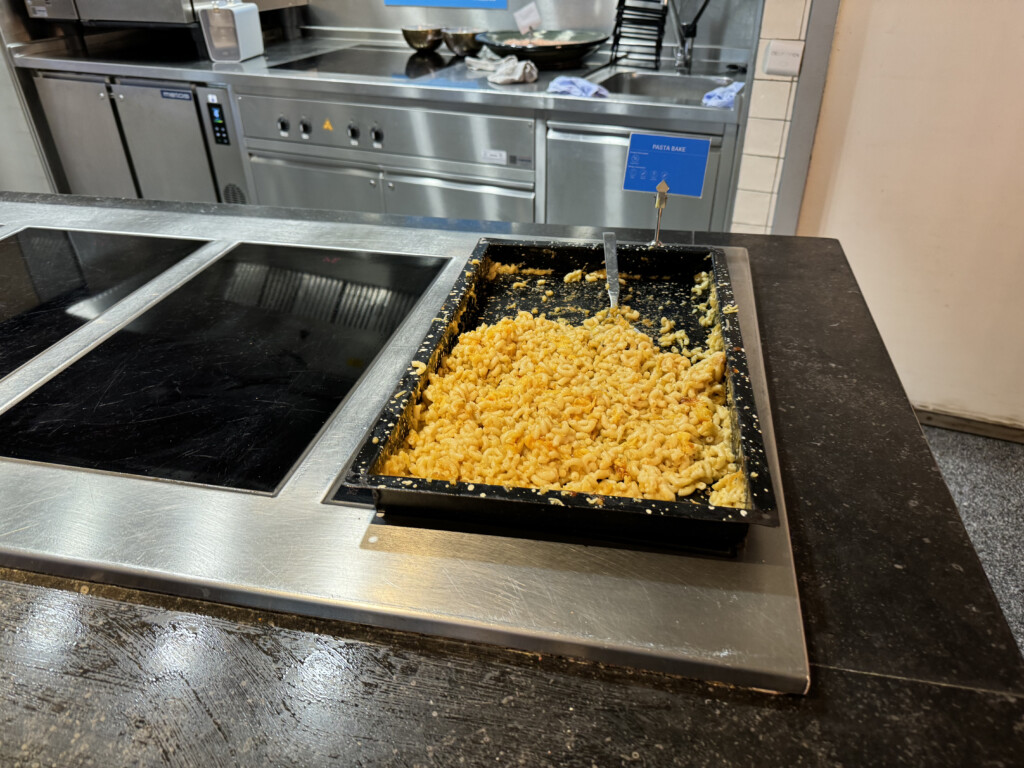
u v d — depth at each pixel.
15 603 0.62
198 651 0.57
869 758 0.49
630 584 0.60
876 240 2.03
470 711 0.53
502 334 0.91
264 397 0.86
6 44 2.78
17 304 1.09
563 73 2.44
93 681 0.55
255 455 0.76
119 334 1.00
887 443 0.78
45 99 2.91
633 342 0.94
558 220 2.38
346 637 0.59
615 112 2.10
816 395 0.86
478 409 0.80
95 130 2.92
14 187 3.20
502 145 2.30
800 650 0.54
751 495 0.60
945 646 0.56
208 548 0.64
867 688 0.53
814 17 1.77
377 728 0.52
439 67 2.60
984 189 1.82
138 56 2.87
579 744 0.50
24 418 0.83
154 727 0.52
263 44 2.92
